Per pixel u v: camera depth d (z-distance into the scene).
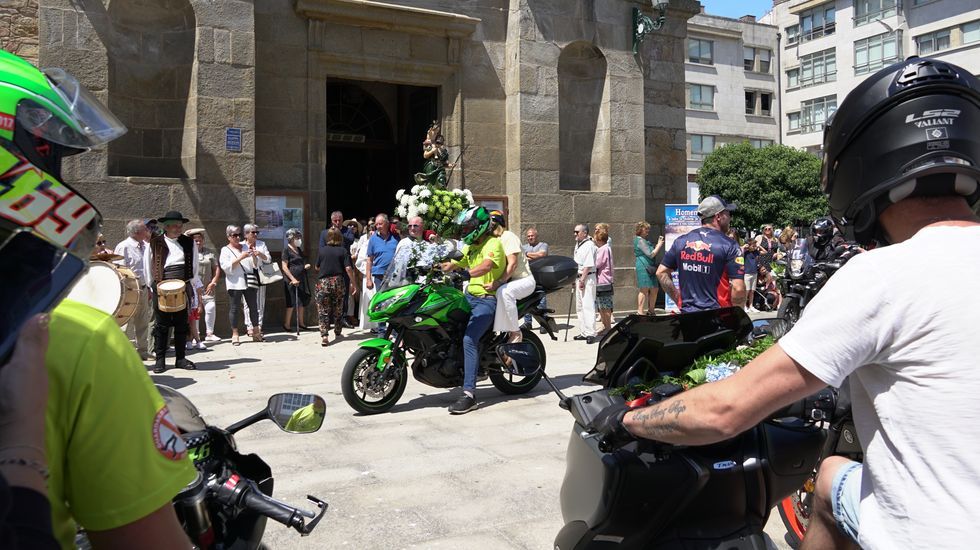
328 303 10.54
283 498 4.29
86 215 1.21
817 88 54.34
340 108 15.55
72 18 10.46
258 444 5.43
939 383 1.32
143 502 1.21
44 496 0.97
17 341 1.00
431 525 3.89
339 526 3.88
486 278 6.52
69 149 1.30
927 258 1.38
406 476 4.69
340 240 10.70
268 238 12.09
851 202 1.61
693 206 13.95
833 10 53.19
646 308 12.02
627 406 2.08
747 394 1.51
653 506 2.42
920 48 48.91
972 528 1.26
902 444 1.37
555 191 13.89
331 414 6.33
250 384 7.59
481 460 5.03
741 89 54.81
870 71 50.94
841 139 1.60
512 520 3.96
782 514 3.58
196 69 11.13
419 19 12.92
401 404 6.76
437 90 13.66
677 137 15.85
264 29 12.09
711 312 2.78
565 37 13.99
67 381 1.15
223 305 11.38
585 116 14.76
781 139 56.81
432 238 8.12
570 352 9.84
